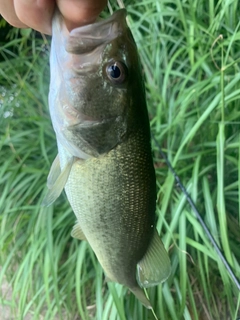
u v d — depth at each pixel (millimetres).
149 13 516
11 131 567
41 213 452
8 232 473
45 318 406
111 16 202
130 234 236
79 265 403
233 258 360
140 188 229
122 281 256
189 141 420
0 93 646
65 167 217
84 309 411
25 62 657
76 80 205
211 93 454
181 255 356
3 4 210
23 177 515
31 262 422
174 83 518
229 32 442
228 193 410
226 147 383
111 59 202
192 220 370
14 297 437
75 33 197
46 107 592
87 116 210
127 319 371
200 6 500
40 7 187
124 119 214
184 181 419
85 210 232
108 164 220
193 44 448
